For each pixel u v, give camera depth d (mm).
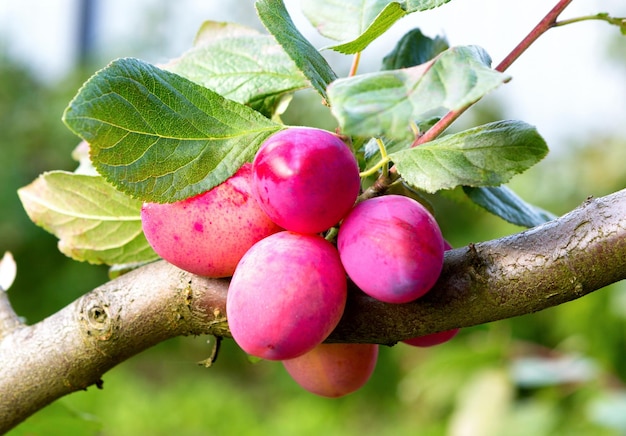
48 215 472
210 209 397
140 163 388
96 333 449
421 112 337
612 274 389
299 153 370
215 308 425
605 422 882
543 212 529
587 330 1103
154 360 2584
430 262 370
